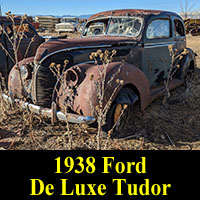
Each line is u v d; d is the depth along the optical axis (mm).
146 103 3523
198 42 14602
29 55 6109
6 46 5527
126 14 4348
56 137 3225
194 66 5586
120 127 3240
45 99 3225
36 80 3191
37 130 3396
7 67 5609
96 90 2807
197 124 3693
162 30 4500
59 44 3258
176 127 3584
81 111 2865
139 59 4035
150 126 3566
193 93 4949
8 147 2943
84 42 3461
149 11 4348
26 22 6262
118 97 3072
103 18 4613
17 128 3445
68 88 2971
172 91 5133
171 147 3051
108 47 3629
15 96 3555
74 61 3195
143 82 3381
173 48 4781
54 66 3088
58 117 2941
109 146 3002
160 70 4547
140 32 4051
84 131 3324
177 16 5027
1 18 5664
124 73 3088
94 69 2969
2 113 3699
